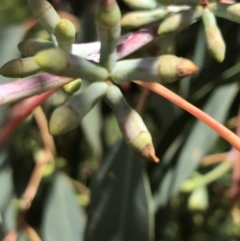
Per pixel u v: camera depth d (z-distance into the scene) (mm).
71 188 273
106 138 304
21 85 140
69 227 268
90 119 288
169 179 253
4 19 288
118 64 142
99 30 140
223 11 168
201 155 253
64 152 313
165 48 193
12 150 282
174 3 170
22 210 253
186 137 256
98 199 235
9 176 264
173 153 256
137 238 228
